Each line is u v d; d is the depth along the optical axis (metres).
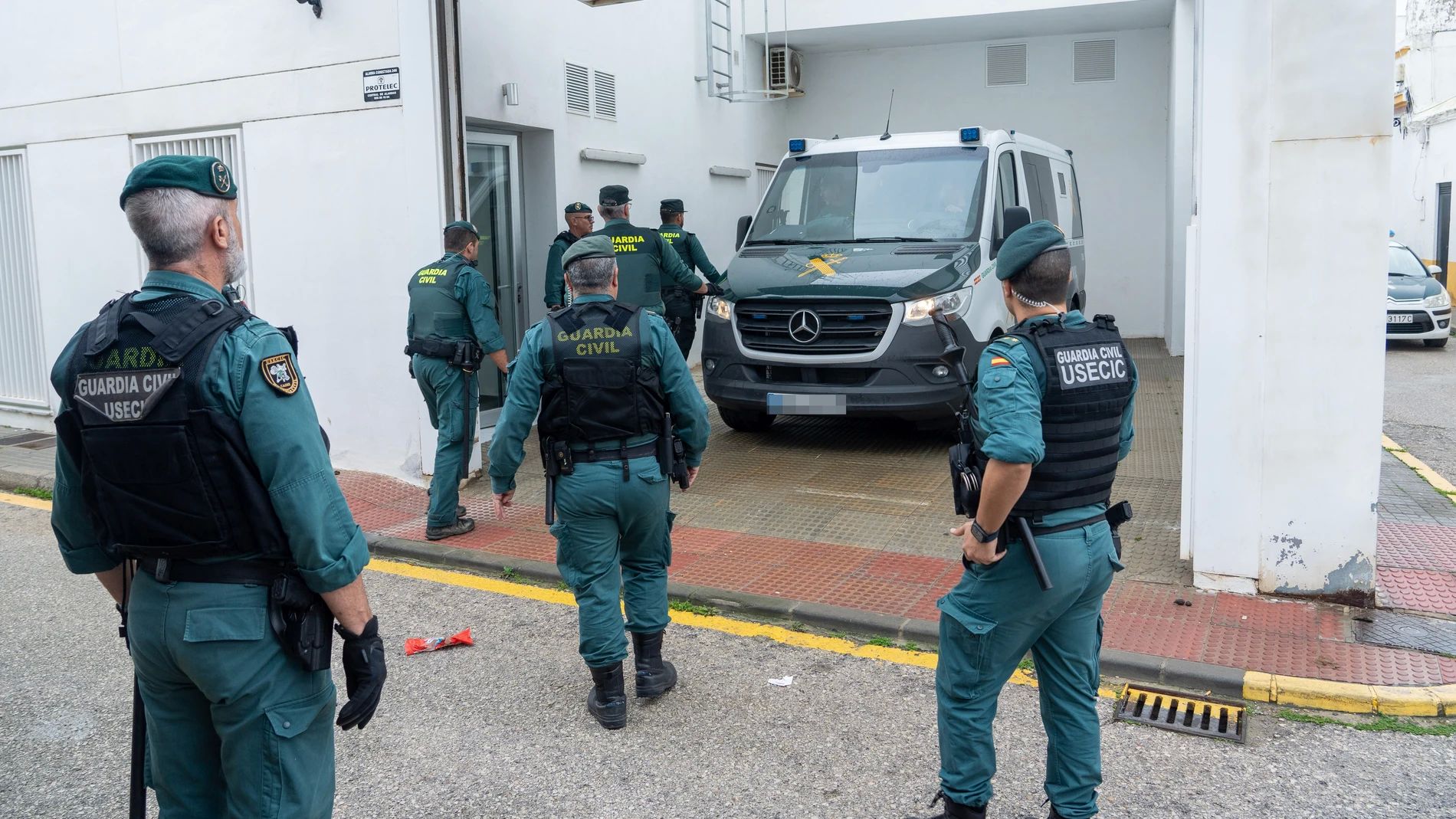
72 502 2.32
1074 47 13.42
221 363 2.12
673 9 11.13
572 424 3.76
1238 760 3.54
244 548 2.18
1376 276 4.42
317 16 7.11
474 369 6.02
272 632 2.22
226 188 2.29
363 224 7.16
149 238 2.20
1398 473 7.26
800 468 7.48
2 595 5.38
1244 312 4.63
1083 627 2.89
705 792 3.41
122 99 8.10
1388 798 3.29
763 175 13.82
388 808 3.35
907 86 14.14
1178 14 11.29
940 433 8.13
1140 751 3.61
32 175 8.71
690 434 4.03
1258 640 4.34
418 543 6.01
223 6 7.50
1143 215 13.48
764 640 4.67
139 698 2.43
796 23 12.87
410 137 6.89
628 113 10.34
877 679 4.25
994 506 2.63
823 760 3.61
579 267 3.83
